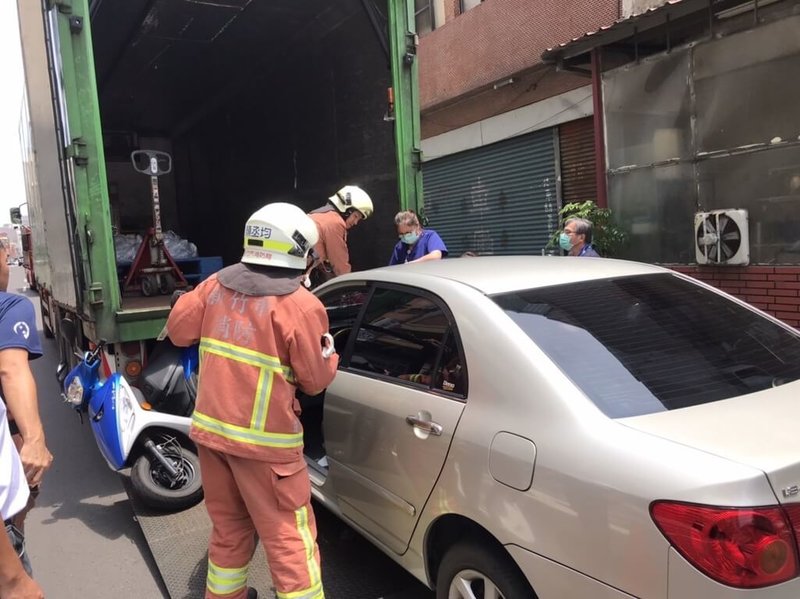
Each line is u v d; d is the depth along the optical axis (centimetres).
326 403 325
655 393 215
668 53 669
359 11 629
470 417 233
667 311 265
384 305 311
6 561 158
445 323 265
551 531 196
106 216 423
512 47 1052
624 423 197
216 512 267
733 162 626
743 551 162
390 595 310
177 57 813
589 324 247
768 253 605
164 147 1160
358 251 686
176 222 1163
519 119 1065
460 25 1166
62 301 567
